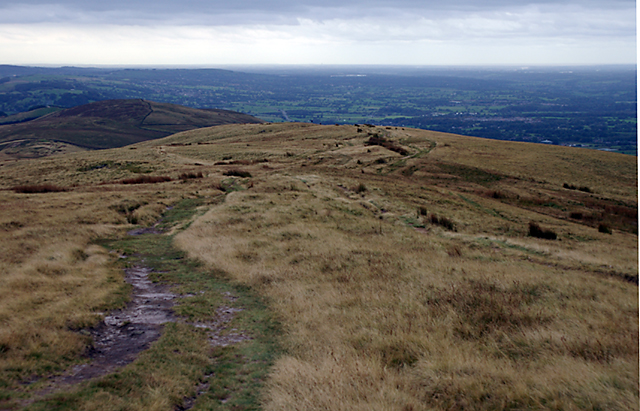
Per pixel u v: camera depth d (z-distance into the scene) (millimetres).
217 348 9031
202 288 13852
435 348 8250
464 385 6547
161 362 8023
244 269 15688
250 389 7234
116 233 22375
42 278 13133
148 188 37062
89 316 10117
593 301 11406
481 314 10242
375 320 10234
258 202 29781
